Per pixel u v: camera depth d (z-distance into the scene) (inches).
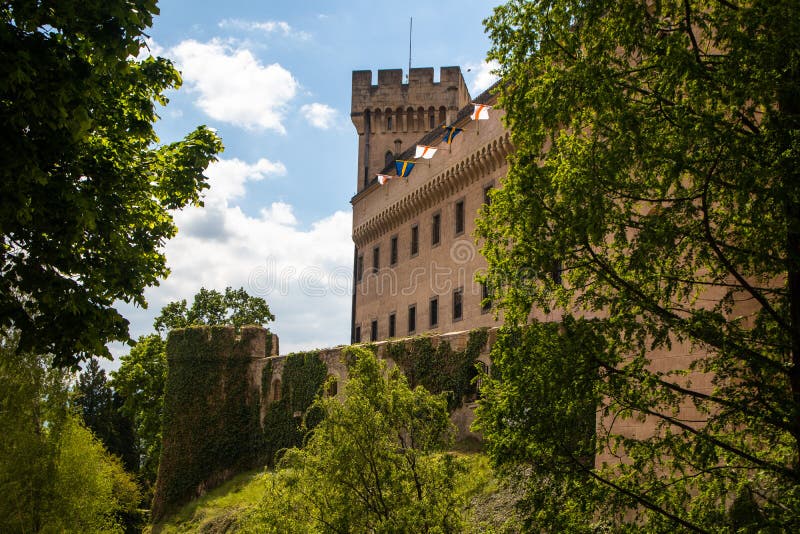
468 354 1217.4
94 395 2709.2
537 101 520.7
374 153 2492.6
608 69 491.8
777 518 447.5
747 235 493.7
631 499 514.6
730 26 458.6
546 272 532.7
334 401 702.5
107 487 1237.7
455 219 1699.1
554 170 524.1
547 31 527.8
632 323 517.0
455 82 2463.1
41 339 512.1
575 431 530.6
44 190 482.6
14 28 446.0
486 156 1562.5
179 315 2279.8
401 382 726.5
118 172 577.9
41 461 1055.0
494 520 837.2
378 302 2065.7
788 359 499.2
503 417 540.4
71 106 451.8
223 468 1699.1
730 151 450.6
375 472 672.4
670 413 740.7
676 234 481.4
